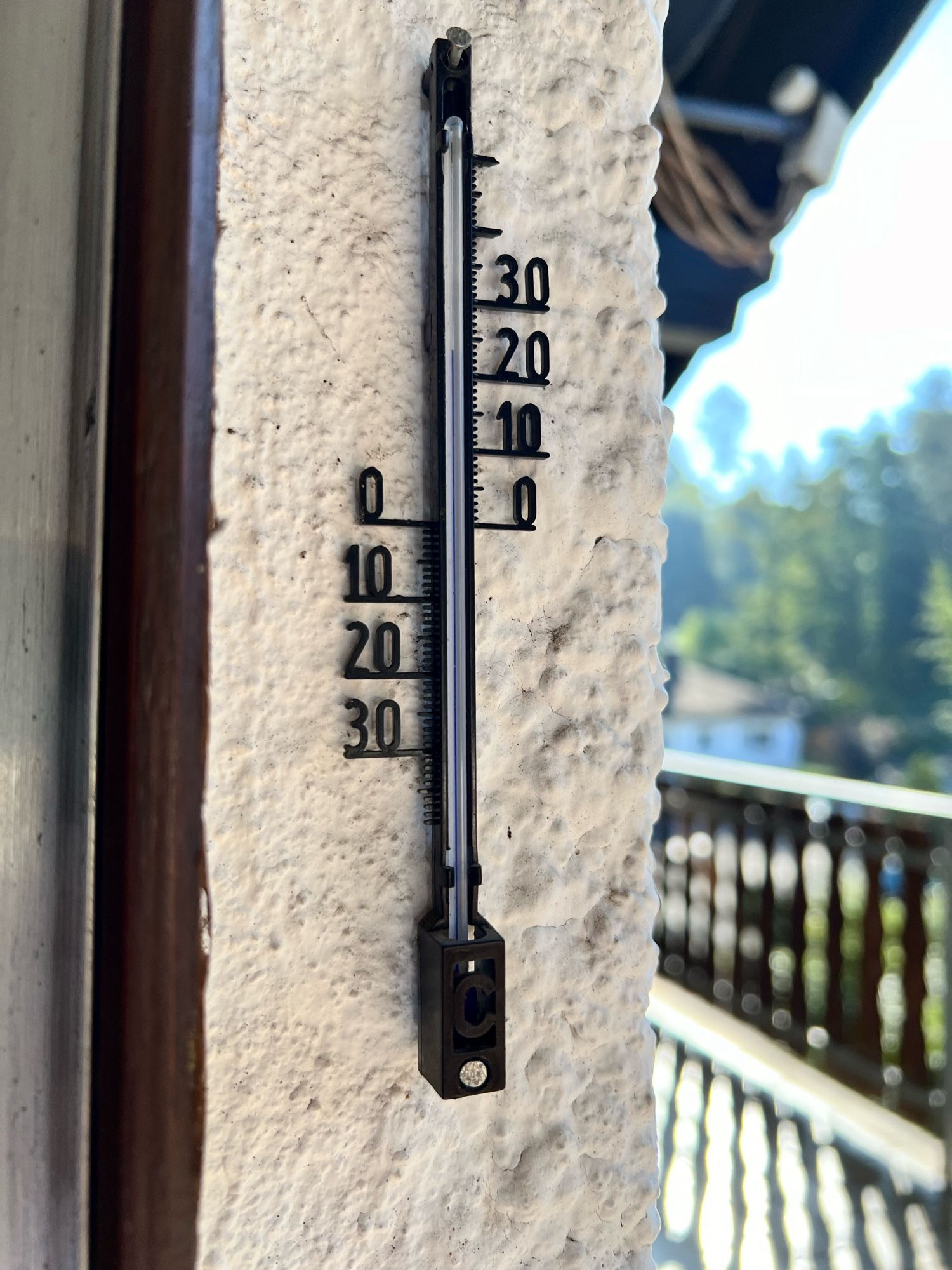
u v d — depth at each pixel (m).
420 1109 0.54
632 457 0.60
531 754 0.58
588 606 0.59
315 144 0.51
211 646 0.48
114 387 0.49
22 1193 0.53
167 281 0.47
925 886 2.44
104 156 0.50
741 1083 2.72
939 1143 2.38
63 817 0.52
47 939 0.53
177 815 0.47
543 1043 0.58
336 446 0.52
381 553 0.52
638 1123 0.60
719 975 3.17
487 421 0.56
